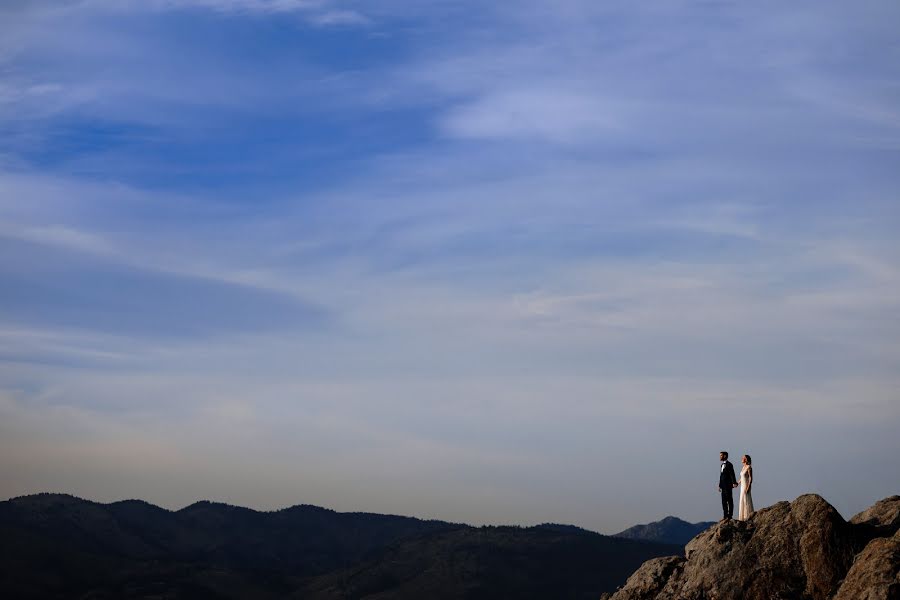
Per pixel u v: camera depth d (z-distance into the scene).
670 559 53.19
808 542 47.28
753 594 47.66
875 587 41.59
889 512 49.19
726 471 52.22
